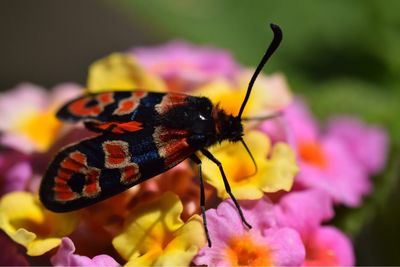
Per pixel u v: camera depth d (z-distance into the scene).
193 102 0.10
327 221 0.11
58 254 0.09
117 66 0.11
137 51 0.13
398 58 0.13
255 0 0.13
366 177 0.12
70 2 0.21
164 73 0.11
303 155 0.11
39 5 0.21
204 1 0.13
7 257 0.10
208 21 0.13
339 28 0.13
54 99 0.12
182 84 0.11
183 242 0.09
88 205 0.09
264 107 0.11
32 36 0.20
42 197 0.09
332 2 0.13
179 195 0.10
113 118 0.10
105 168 0.09
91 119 0.10
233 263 0.09
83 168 0.09
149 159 0.09
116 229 0.10
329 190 0.11
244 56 0.13
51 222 0.10
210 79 0.11
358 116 0.13
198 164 0.10
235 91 0.11
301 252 0.10
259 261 0.09
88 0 0.22
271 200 0.10
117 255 0.10
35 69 0.20
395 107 0.13
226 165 0.10
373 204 0.12
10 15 0.21
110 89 0.11
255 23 0.13
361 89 0.13
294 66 0.13
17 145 0.11
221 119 0.10
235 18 0.13
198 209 0.10
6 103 0.12
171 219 0.10
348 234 0.12
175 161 0.09
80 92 0.12
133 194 0.10
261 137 0.10
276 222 0.10
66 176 0.09
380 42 0.13
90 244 0.10
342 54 0.13
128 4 0.13
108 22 0.21
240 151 0.10
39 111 0.12
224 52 0.13
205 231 0.09
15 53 0.20
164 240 0.09
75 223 0.10
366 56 0.13
